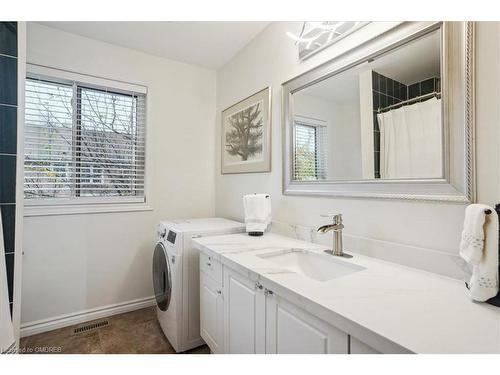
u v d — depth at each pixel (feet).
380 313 2.28
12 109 4.84
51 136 6.82
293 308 2.94
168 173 8.38
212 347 4.80
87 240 7.13
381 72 3.97
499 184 2.80
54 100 6.88
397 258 3.70
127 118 7.95
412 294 2.68
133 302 7.75
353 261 3.84
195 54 8.13
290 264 4.63
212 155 9.29
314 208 5.20
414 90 3.56
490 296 2.42
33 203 6.54
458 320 2.16
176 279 5.60
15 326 4.69
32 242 6.43
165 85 8.34
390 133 3.85
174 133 8.51
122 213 7.63
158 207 8.19
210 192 9.23
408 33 3.61
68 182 7.00
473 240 2.49
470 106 2.98
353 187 4.37
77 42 7.00
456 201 3.09
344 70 4.56
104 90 7.61
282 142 5.98
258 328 3.53
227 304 4.30
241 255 4.21
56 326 6.64
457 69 3.12
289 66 5.89
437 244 3.31
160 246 6.57
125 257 7.66
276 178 6.30
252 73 7.25
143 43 7.48
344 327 2.22
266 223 5.83
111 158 7.65
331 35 4.80
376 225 4.05
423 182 3.42
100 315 7.23
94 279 7.22
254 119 7.06
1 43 4.81
